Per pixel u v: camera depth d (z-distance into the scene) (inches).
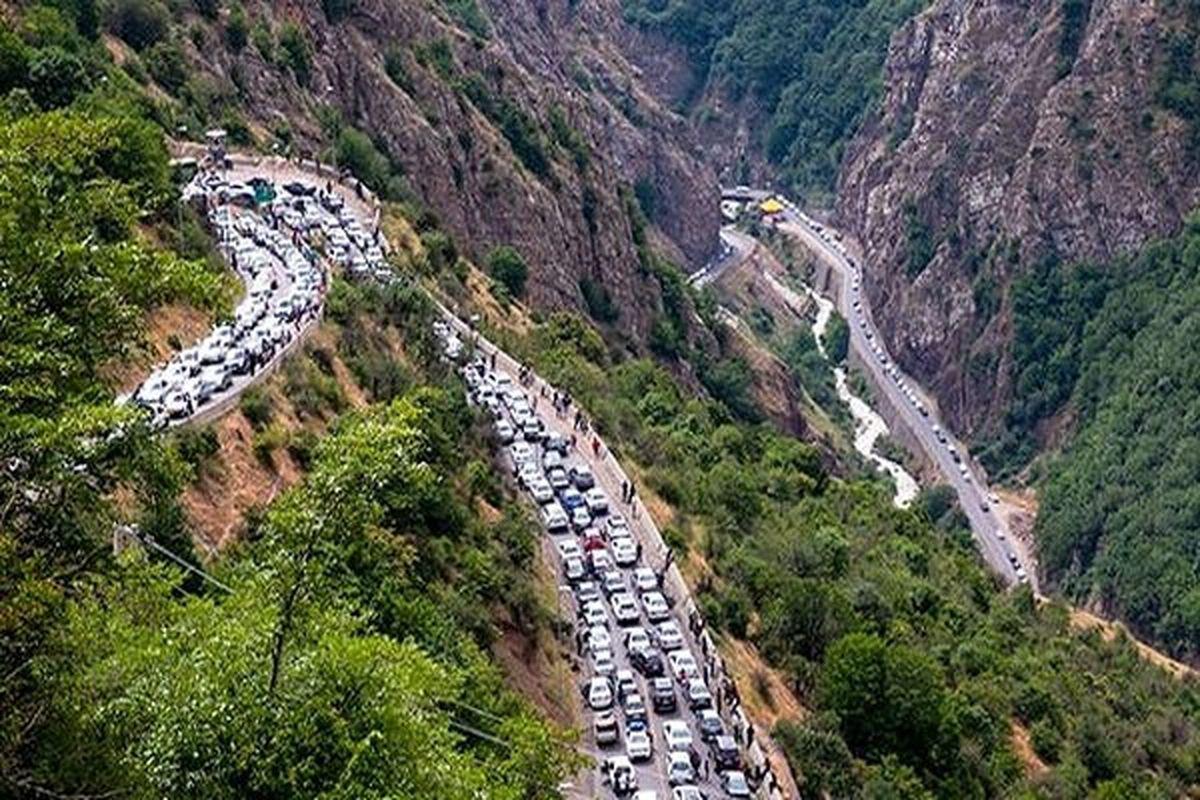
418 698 1179.3
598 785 2445.9
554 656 2719.0
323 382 2812.5
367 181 5147.6
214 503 2269.9
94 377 1191.6
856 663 2960.1
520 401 3767.2
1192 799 3528.5
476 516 2805.1
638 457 3914.9
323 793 1047.0
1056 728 3464.6
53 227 1146.0
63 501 1077.1
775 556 3631.9
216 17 5142.7
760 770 2596.0
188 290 1205.7
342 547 1151.0
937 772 2935.5
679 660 2829.7
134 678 1099.9
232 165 4503.0
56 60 3312.0
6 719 1016.2
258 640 1111.6
